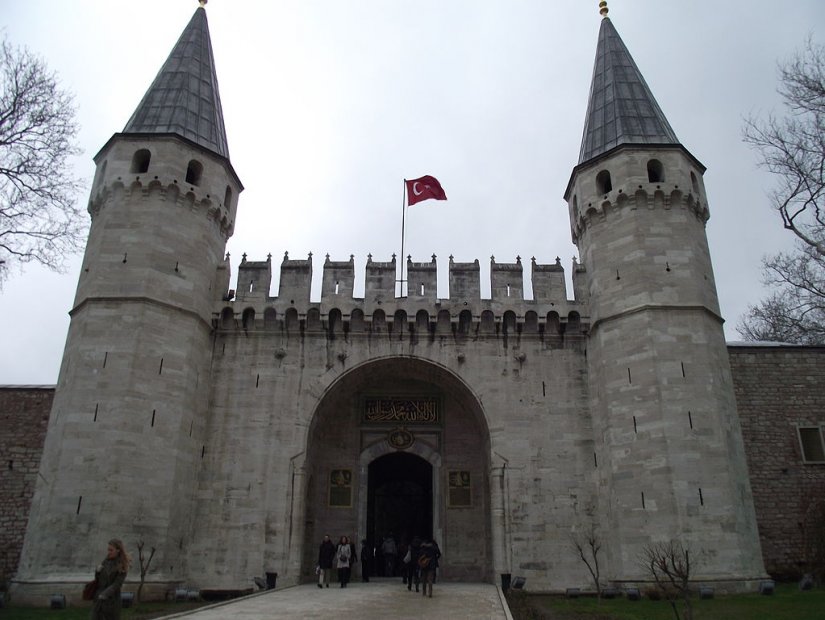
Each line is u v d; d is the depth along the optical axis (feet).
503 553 87.04
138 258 88.79
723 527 77.20
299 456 90.74
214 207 97.50
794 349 102.17
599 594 74.43
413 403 104.17
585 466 90.68
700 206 96.68
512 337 97.19
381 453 101.71
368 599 67.67
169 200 93.45
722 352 89.25
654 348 85.51
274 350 95.71
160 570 78.74
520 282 99.50
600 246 95.55
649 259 90.48
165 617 52.65
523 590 82.43
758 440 97.35
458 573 96.02
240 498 88.28
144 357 84.53
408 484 113.91
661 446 81.10
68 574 73.67
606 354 90.17
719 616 58.95
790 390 100.01
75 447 79.05
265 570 85.20
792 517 93.50
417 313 97.55
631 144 96.84
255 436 91.30
